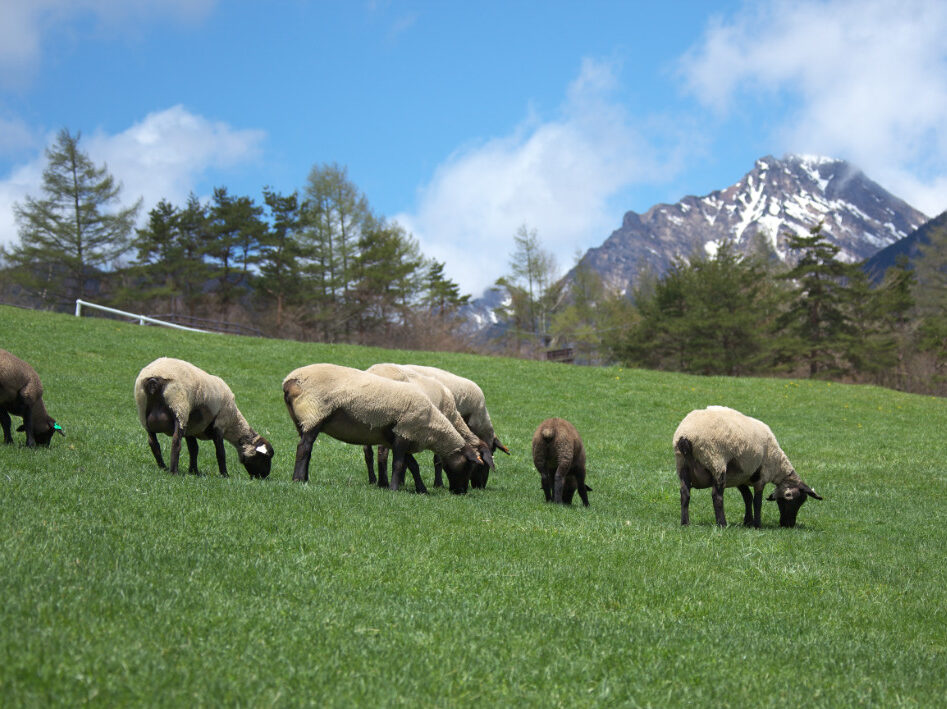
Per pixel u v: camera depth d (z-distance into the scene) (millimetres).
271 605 6211
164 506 8883
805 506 16172
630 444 24094
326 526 8938
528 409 29281
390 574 7438
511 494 14844
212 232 71000
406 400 12789
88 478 10055
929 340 69625
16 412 13039
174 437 11906
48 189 66812
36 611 5262
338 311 70125
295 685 4859
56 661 4598
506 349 83188
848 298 70938
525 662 5688
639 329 74562
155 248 70562
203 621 5621
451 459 13578
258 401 26422
